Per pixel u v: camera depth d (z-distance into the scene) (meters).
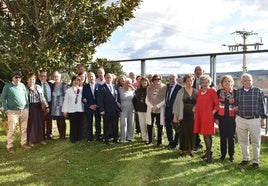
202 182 6.55
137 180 6.83
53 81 9.61
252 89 7.02
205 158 7.74
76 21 10.50
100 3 10.57
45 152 8.48
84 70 9.73
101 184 6.76
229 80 7.31
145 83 8.92
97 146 8.73
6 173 7.30
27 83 9.36
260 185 6.34
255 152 7.13
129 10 10.46
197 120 7.53
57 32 10.13
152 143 8.93
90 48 10.66
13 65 10.27
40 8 10.09
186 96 7.78
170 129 8.53
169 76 8.41
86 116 9.07
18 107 8.52
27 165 7.73
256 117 7.02
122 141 9.09
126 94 9.12
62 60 10.21
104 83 8.91
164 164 7.49
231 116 7.38
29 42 10.09
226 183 6.46
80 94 9.12
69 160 7.91
